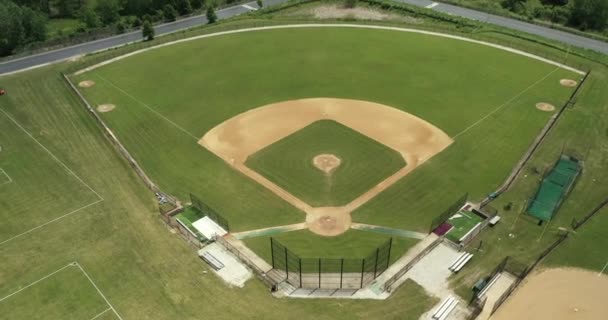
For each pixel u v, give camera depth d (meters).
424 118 59.94
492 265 38.41
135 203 46.34
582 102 62.56
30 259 39.81
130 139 56.78
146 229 42.91
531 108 61.66
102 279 37.81
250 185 48.62
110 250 40.66
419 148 54.03
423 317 33.97
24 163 52.38
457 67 73.69
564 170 49.31
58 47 87.44
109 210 45.38
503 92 66.00
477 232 41.81
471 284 36.62
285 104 64.00
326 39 86.00
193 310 34.94
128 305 35.53
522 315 34.22
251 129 58.34
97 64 78.00
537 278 37.22
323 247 40.91
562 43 82.25
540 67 73.12
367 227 43.03
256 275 37.94
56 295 36.53
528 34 85.69
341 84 69.25
